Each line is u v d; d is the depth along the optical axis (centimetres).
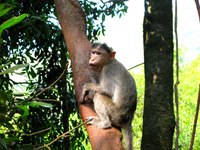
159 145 660
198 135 1817
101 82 521
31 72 827
